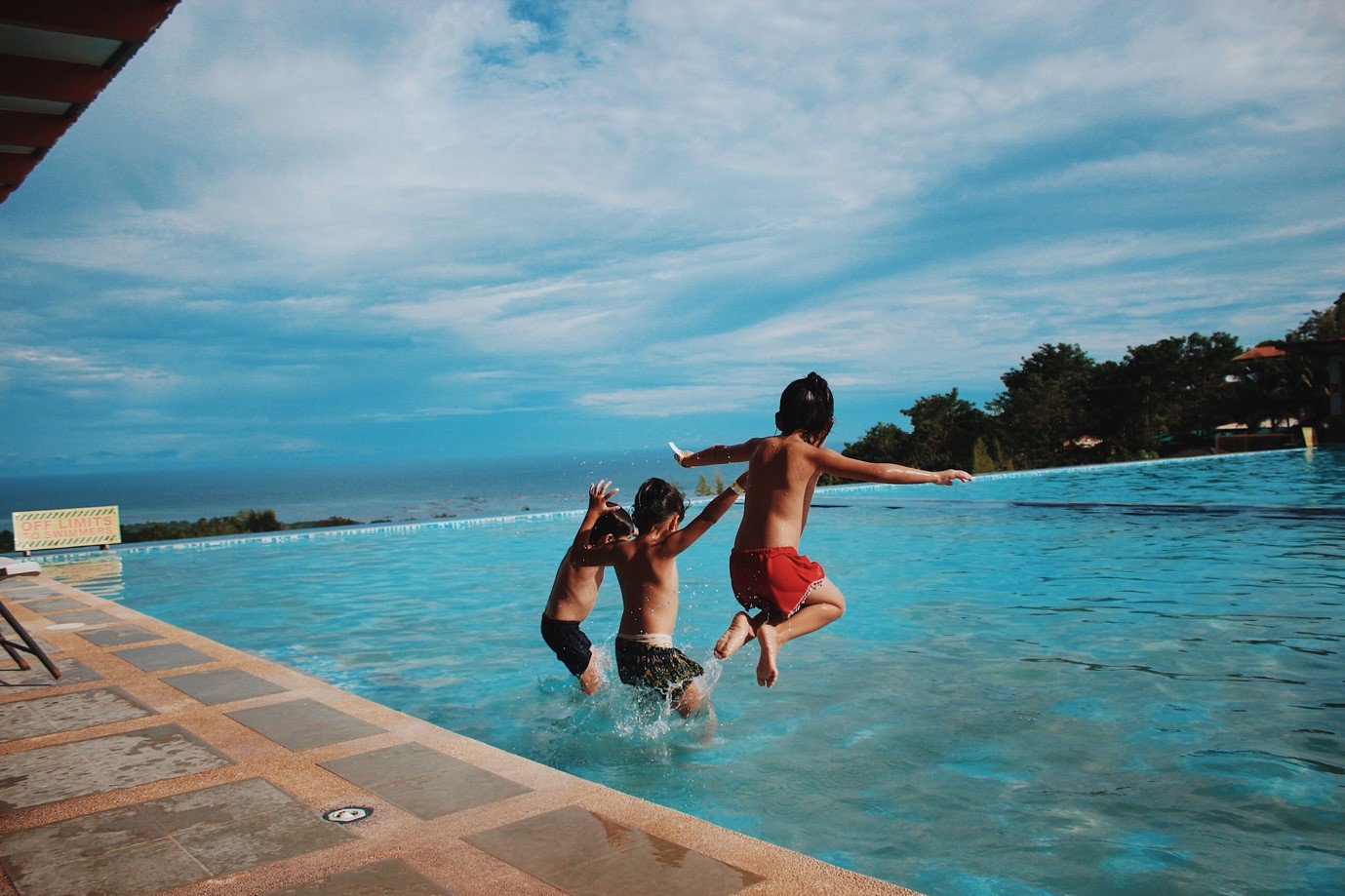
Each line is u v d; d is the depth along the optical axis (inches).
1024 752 156.5
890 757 156.6
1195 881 105.6
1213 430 1562.5
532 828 101.8
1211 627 251.9
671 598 187.3
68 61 186.9
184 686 185.9
